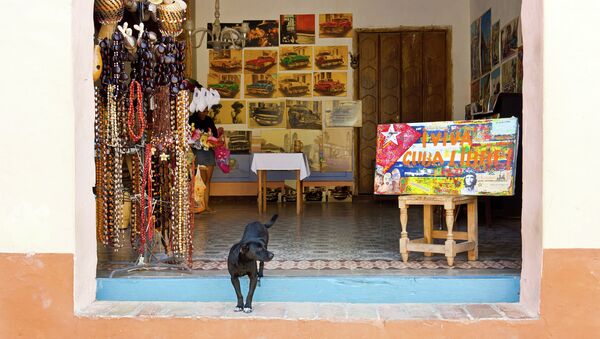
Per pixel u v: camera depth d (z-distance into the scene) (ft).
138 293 13.17
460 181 14.35
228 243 18.29
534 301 11.90
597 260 11.51
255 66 35.96
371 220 24.76
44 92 12.21
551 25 11.53
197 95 27.55
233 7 35.96
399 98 35.70
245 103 36.01
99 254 16.10
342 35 35.81
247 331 11.83
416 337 11.62
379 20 35.65
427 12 35.37
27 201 12.25
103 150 14.23
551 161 11.57
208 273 13.56
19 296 12.28
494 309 12.18
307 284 12.93
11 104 12.25
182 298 13.12
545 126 11.57
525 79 12.44
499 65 28.96
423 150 14.78
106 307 12.63
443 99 35.50
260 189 28.58
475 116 25.22
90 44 13.05
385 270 13.60
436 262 14.53
